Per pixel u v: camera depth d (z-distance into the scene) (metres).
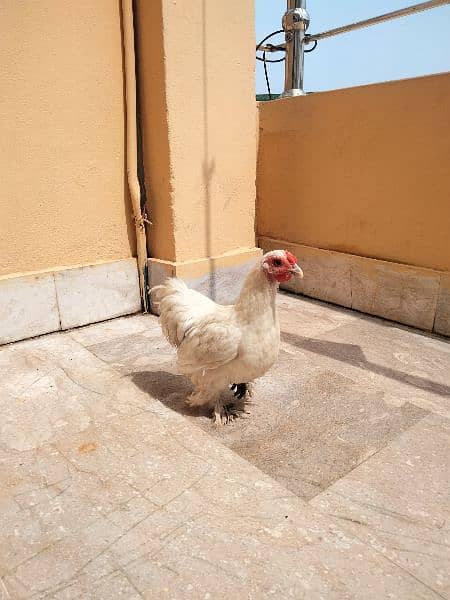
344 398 0.79
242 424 0.71
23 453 0.63
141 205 1.14
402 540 0.50
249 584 0.44
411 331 1.09
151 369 0.88
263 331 0.65
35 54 0.90
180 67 1.00
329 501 0.55
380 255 1.16
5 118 0.89
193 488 0.57
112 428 0.69
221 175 1.14
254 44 1.12
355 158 1.16
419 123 1.01
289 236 1.40
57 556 0.47
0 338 0.96
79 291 1.06
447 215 1.01
